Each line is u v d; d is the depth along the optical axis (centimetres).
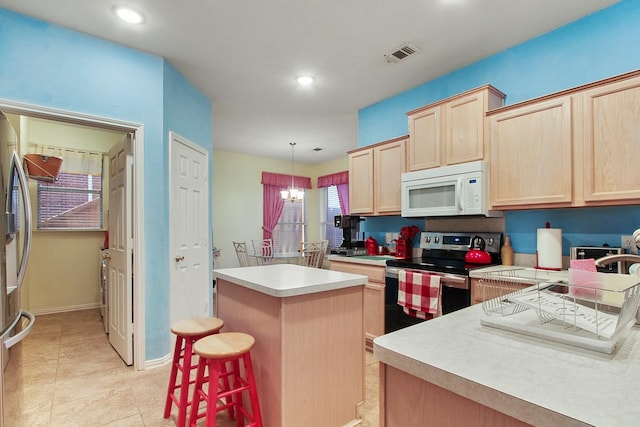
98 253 448
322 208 747
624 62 207
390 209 327
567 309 86
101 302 402
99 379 236
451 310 233
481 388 59
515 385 58
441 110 274
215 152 614
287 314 154
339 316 175
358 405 182
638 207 202
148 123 257
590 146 195
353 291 182
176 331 169
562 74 234
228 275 192
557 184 209
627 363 67
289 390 154
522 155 225
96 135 447
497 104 258
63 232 427
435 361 69
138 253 250
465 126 257
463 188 251
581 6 213
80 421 186
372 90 344
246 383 166
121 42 246
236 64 287
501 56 268
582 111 199
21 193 169
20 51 210
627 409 50
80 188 436
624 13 207
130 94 250
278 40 251
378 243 375
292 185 688
